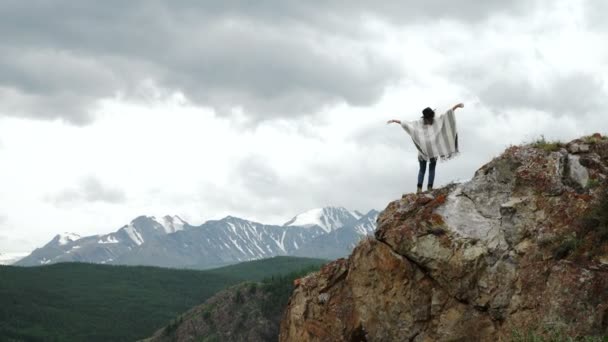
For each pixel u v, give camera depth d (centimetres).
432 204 2008
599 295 1684
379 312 1994
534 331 1736
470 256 1894
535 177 1958
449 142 2166
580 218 1839
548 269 1802
